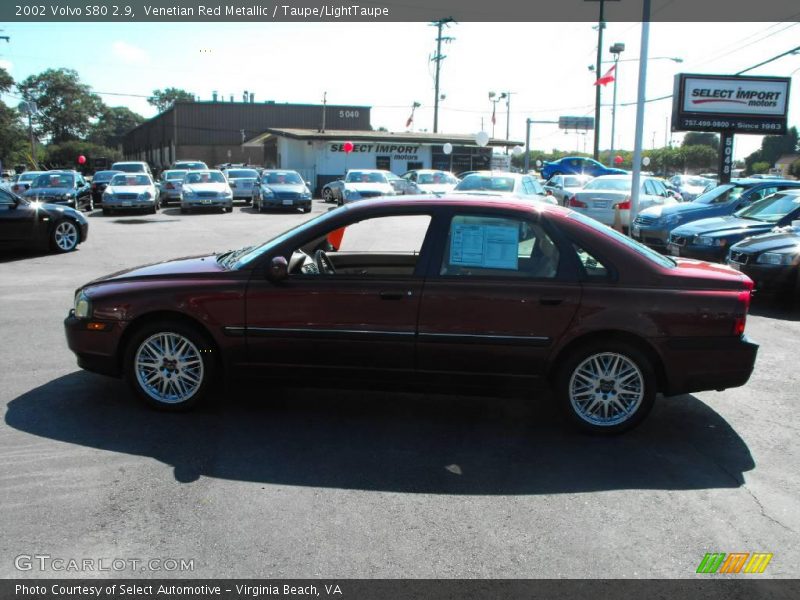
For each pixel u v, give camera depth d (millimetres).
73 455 4340
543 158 93562
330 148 39594
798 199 11961
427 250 4828
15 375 5895
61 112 108750
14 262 12797
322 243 5629
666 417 5270
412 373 4836
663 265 4832
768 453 4617
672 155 82812
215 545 3371
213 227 20156
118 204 24484
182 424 4891
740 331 4699
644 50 14773
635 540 3496
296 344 4859
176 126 64688
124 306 4953
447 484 4066
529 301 4656
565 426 5027
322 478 4109
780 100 20766
